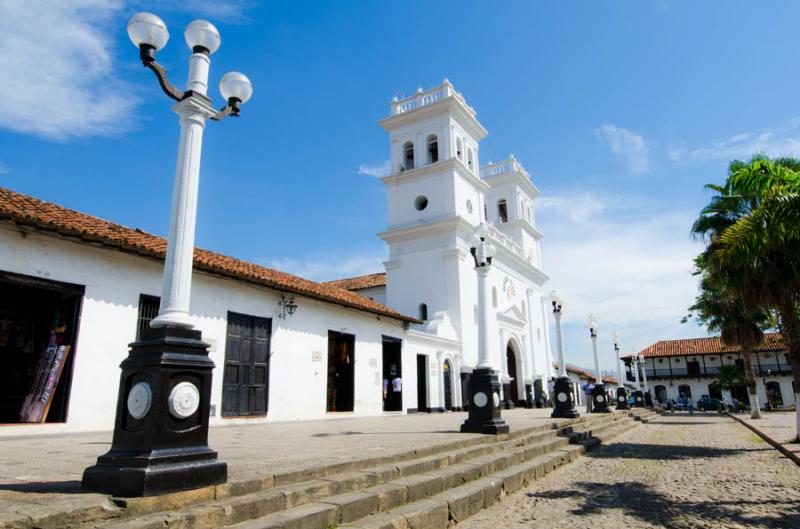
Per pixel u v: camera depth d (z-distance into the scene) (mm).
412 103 30375
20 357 10805
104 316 10836
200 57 4945
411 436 9305
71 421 9977
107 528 3244
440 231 27375
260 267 16922
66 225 9898
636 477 8375
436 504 5352
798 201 9633
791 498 6617
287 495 4438
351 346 18766
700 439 15148
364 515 4793
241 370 13898
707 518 5660
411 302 27391
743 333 24125
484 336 10594
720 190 14180
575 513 5965
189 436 4141
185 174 4637
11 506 3346
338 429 11469
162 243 12711
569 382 17031
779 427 17938
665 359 51656
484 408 10016
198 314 12945
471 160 31188
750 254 10523
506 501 6648
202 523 3672
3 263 9328
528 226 37188
